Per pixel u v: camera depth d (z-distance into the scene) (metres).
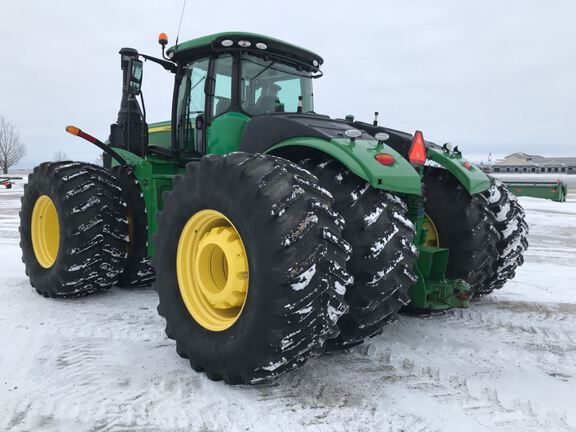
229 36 3.80
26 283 5.04
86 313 4.02
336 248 2.47
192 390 2.65
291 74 4.31
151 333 3.56
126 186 4.66
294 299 2.35
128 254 4.59
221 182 2.66
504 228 4.24
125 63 4.66
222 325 2.75
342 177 2.88
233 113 3.92
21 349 3.18
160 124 5.03
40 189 4.49
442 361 3.15
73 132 4.36
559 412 2.51
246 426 2.30
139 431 2.25
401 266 2.80
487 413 2.48
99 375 2.81
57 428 2.26
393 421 2.38
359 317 2.81
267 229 2.40
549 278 5.73
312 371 2.94
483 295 4.80
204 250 2.90
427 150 3.87
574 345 3.51
